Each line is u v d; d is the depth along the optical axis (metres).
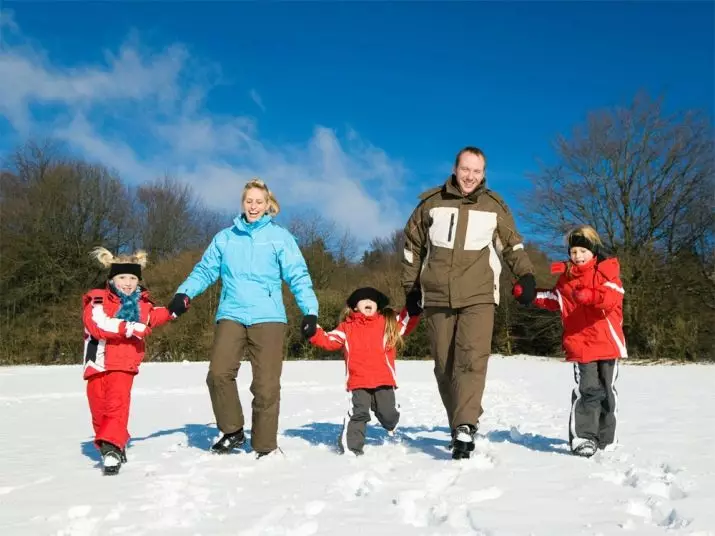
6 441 6.32
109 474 4.48
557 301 5.23
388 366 5.29
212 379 5.05
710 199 28.22
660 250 28.59
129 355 4.79
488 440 5.54
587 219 29.69
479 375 4.80
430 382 14.87
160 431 6.92
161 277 32.97
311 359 30.89
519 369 20.23
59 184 34.22
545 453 4.91
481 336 4.85
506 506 3.35
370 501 3.54
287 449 5.37
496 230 5.07
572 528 2.98
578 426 4.83
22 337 30.78
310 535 2.98
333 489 3.85
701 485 3.69
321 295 32.84
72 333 31.11
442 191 5.18
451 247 4.95
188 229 42.94
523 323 32.56
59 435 6.77
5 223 33.41
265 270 5.09
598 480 3.94
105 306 4.85
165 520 3.25
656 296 27.34
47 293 32.94
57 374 18.06
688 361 25.88
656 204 28.83
